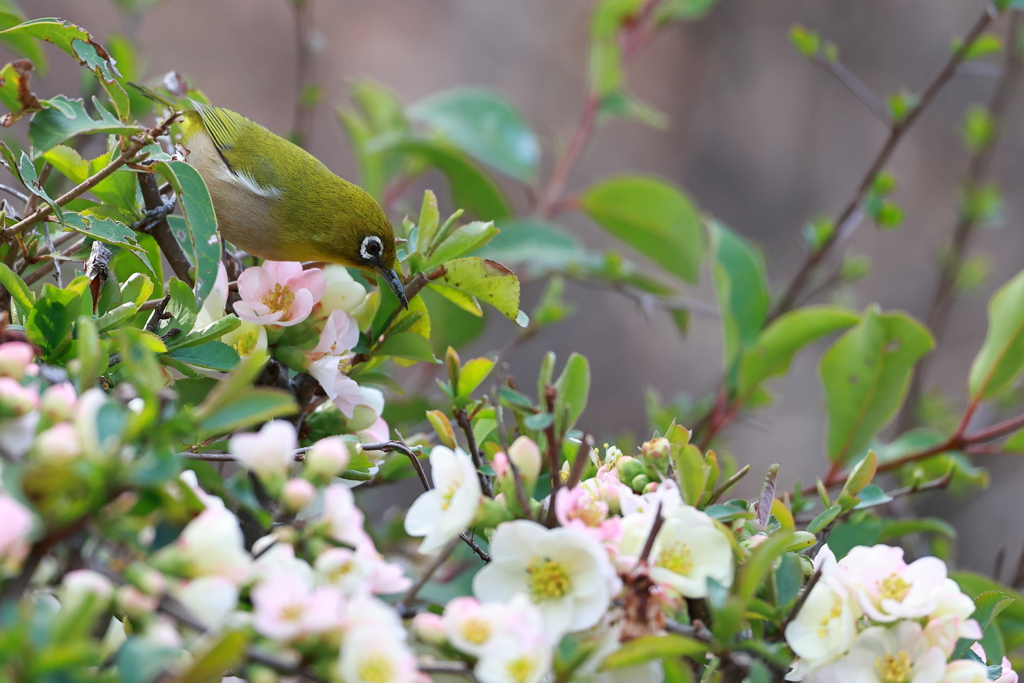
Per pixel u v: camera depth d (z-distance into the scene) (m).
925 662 2.01
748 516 2.05
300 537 1.99
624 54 3.93
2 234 2.11
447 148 3.39
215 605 1.95
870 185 3.22
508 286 2.13
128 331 2.05
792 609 2.02
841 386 2.45
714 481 2.07
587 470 2.10
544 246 3.42
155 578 1.95
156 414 1.96
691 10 3.89
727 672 2.00
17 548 1.96
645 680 2.01
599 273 3.46
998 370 2.49
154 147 2.11
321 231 2.92
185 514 1.97
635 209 3.63
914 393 3.76
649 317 3.36
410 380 3.69
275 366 2.12
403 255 2.18
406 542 2.66
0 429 1.97
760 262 2.97
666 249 3.68
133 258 2.19
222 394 1.96
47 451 1.95
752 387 2.86
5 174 3.55
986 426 3.74
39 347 2.06
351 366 2.16
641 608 2.00
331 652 1.96
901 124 3.14
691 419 3.26
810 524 2.09
